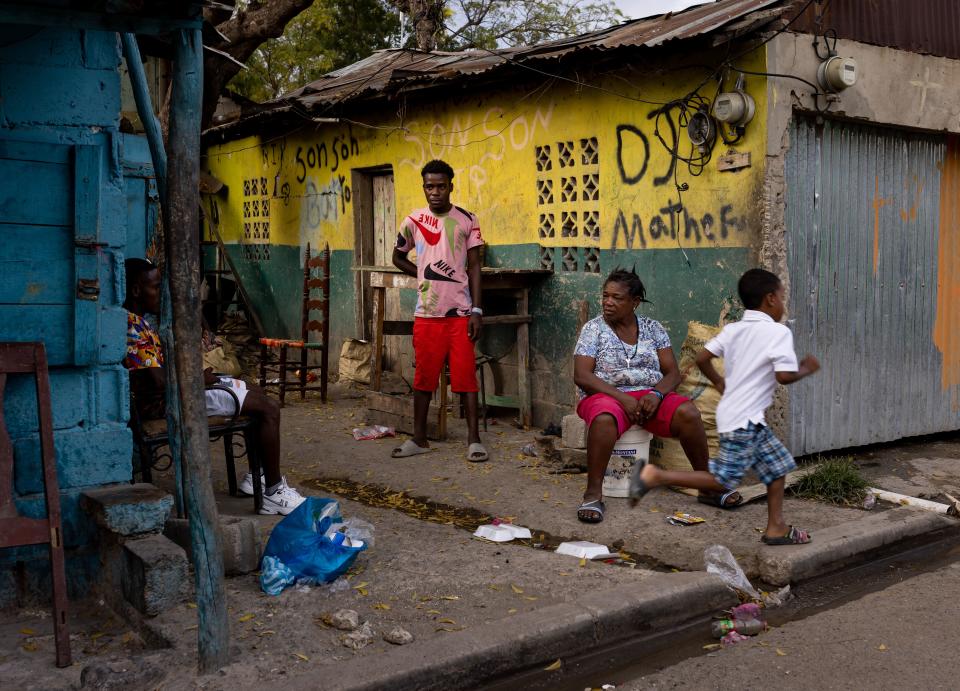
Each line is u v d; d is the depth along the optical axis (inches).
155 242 263.6
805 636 151.7
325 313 365.4
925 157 279.7
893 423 279.6
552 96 298.8
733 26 222.1
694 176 252.8
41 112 157.9
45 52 157.4
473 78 302.0
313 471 262.5
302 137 439.8
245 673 129.4
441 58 379.2
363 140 394.3
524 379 310.3
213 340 276.8
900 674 136.4
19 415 157.4
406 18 666.2
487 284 296.4
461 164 341.4
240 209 510.0
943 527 210.7
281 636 142.9
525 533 203.2
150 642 144.9
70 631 152.0
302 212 447.5
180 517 177.5
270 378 424.5
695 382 232.2
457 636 140.1
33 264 154.7
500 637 140.0
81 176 156.4
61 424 161.0
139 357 194.7
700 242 253.0
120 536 156.0
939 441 296.5
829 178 253.1
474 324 267.0
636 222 272.7
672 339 263.4
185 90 126.6
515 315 304.8
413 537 197.2
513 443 289.0
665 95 258.8
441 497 233.8
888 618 158.7
